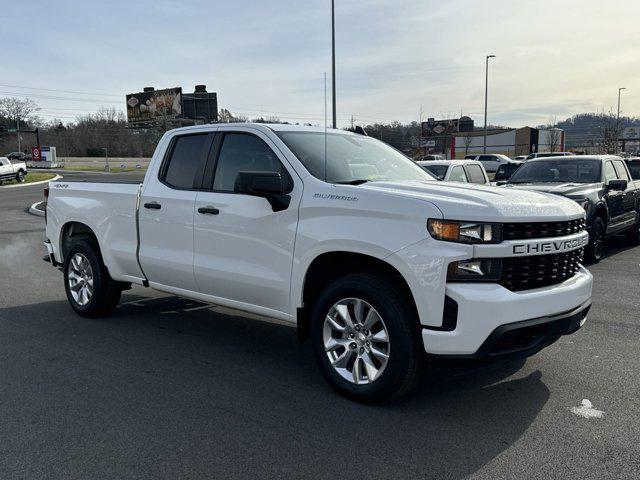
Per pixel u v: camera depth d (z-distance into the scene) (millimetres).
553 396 4133
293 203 4266
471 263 3516
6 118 111062
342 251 3963
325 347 4160
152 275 5492
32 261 10164
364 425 3693
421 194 3848
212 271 4828
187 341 5512
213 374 4629
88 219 6086
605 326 5848
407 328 3707
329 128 5293
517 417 3799
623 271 8828
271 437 3535
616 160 11078
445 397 4133
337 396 4168
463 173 11445
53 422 3748
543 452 3332
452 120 80500
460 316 3490
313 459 3273
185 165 5246
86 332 5801
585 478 3055
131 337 5633
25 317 6371
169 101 88125
